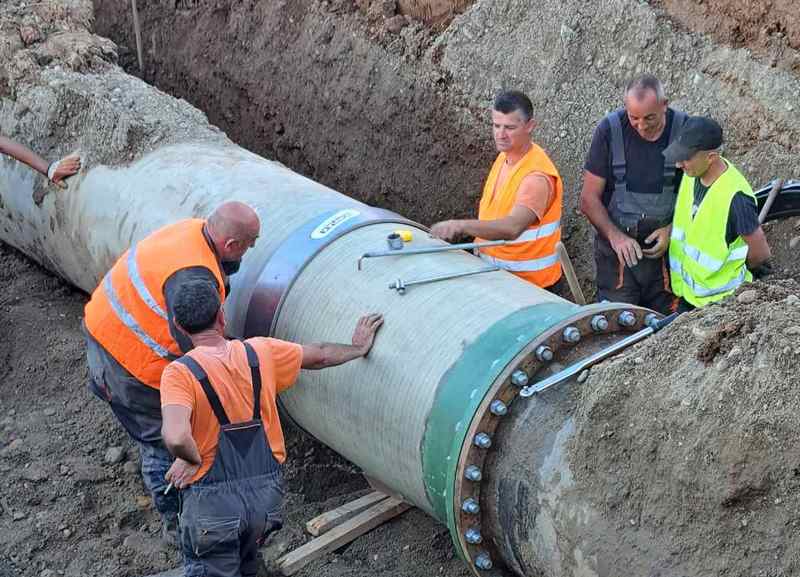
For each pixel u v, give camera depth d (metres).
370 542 5.19
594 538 3.73
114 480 5.72
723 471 3.42
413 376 4.42
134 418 4.79
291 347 4.32
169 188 6.00
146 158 6.32
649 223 5.54
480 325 4.42
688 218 5.18
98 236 6.34
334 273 4.96
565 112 6.85
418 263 4.90
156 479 4.90
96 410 6.22
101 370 4.71
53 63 7.13
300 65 8.45
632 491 3.66
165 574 5.06
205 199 5.77
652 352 3.85
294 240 5.21
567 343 4.24
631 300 5.82
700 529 3.47
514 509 4.06
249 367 4.16
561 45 6.92
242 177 5.86
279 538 5.21
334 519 5.23
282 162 8.79
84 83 6.89
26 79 7.07
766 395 3.44
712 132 4.88
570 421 3.97
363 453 4.82
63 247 6.79
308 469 5.76
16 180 7.00
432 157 7.52
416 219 7.65
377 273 4.88
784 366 3.48
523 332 4.29
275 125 8.77
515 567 4.24
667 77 6.52
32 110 6.93
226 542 4.14
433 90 7.50
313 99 8.37
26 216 7.04
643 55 6.62
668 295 5.85
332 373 4.78
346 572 4.97
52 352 6.72
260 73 8.80
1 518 5.43
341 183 8.24
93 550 5.25
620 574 3.64
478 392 4.14
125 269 4.59
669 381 3.70
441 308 4.57
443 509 4.34
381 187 7.89
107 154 6.47
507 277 4.86
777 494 3.34
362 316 4.71
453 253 5.07
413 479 4.49
